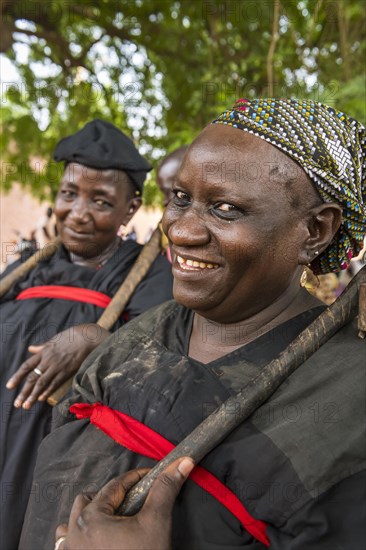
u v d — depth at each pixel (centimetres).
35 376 152
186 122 450
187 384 91
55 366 153
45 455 106
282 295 96
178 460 81
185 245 89
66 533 86
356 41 354
